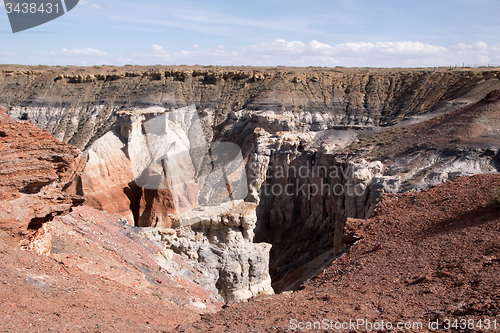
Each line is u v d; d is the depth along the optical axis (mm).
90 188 19641
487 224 12984
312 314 8828
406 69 132000
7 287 8367
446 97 82875
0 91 121312
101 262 12992
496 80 77562
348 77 106688
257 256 23797
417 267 11469
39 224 11734
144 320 9305
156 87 113125
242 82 109625
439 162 41344
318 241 47344
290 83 102312
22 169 10984
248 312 9844
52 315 7945
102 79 121688
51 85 120375
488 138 42844
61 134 105812
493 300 7625
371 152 50156
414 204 17750
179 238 20984
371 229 16406
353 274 12586
